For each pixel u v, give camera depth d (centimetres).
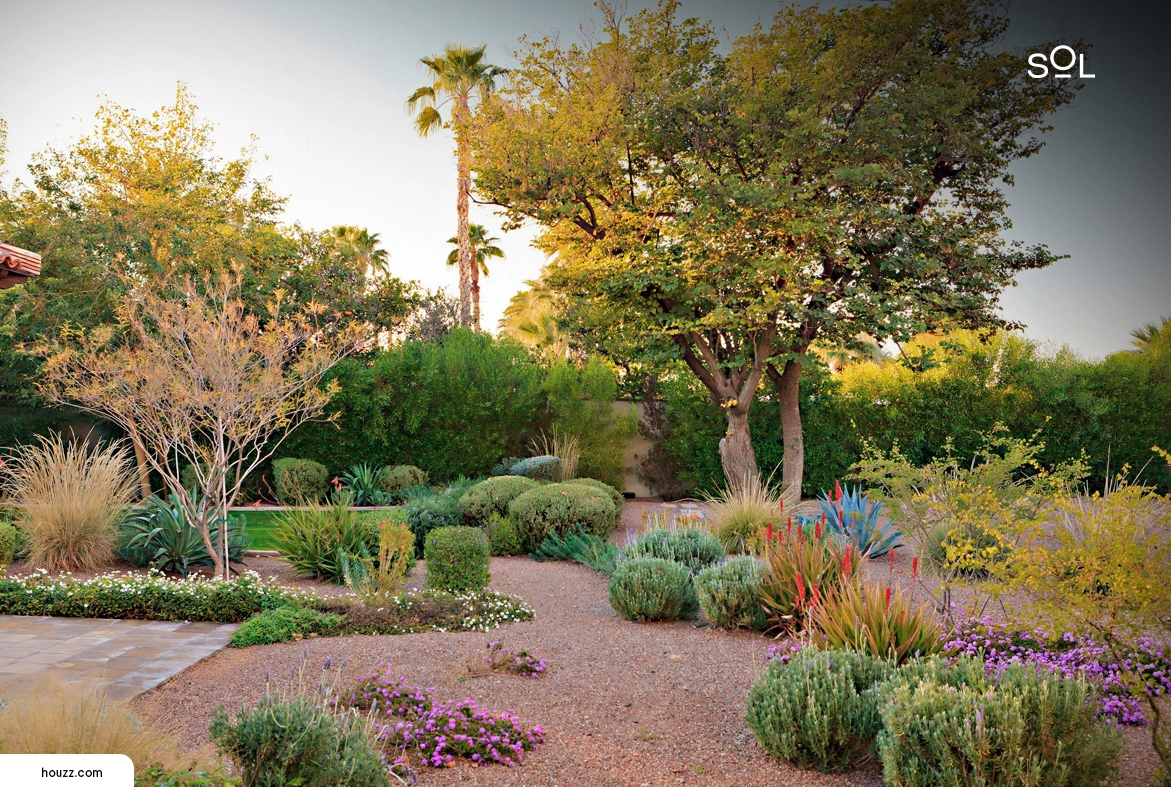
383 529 768
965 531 723
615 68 1449
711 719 448
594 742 413
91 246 1589
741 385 1692
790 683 408
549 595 804
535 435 1755
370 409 1639
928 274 1406
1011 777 312
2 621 657
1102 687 459
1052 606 404
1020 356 1692
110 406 851
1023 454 863
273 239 2038
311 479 1484
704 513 1323
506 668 530
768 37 1398
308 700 359
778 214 1349
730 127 1412
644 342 1599
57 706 293
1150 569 364
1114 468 1638
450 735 398
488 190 1510
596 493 1098
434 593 727
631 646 603
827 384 1708
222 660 548
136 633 621
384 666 525
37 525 823
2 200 1744
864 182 1319
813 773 380
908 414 1683
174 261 1672
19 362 1481
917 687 361
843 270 1502
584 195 1505
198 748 373
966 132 1399
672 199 1487
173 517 870
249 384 847
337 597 725
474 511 1116
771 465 1691
